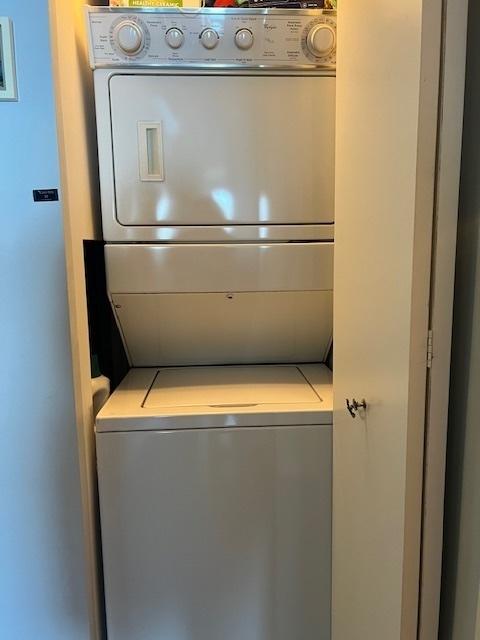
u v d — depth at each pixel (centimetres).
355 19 129
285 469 165
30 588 154
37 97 134
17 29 131
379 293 117
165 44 161
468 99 101
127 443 161
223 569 168
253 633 173
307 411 164
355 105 131
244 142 170
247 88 167
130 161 168
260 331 205
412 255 99
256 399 175
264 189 172
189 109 167
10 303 141
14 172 136
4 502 149
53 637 157
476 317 100
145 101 166
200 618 170
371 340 124
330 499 168
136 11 159
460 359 106
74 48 158
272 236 175
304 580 171
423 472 105
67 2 151
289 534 168
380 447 119
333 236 176
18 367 144
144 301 184
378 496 122
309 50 164
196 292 177
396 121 105
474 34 99
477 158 99
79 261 156
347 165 139
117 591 167
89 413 164
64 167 141
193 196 171
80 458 150
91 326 207
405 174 101
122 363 218
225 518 166
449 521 112
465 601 106
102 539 164
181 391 186
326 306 193
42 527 151
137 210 171
